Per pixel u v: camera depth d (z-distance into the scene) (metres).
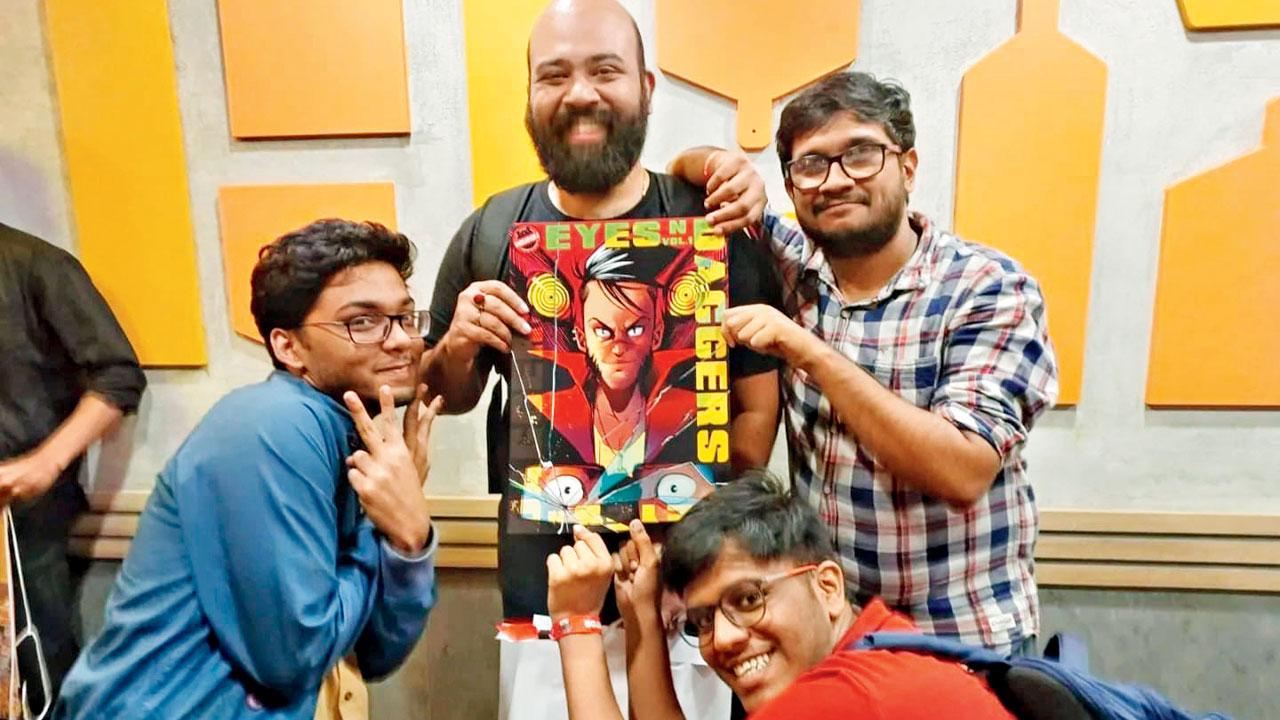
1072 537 1.41
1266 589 1.39
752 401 1.05
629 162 0.97
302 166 1.43
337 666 0.96
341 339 0.83
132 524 1.56
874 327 1.01
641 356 0.98
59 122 1.46
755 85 1.32
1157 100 1.29
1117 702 0.68
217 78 1.41
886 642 0.71
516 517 0.99
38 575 1.48
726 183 0.96
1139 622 1.45
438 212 1.42
